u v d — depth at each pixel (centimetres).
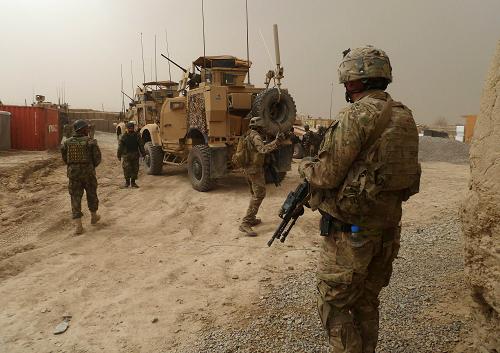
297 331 313
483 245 202
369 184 195
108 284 436
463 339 273
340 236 211
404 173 200
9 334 339
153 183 1039
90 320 359
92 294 412
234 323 338
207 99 862
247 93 875
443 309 318
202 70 977
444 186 973
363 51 212
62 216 709
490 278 199
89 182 641
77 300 398
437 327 293
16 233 632
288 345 294
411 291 355
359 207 199
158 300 393
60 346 320
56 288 429
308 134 1219
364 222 203
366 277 227
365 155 196
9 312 378
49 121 1770
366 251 207
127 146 960
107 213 741
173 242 577
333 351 218
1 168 1086
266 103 820
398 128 197
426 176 1189
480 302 215
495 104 194
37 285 437
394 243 224
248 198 838
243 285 418
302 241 556
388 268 231
